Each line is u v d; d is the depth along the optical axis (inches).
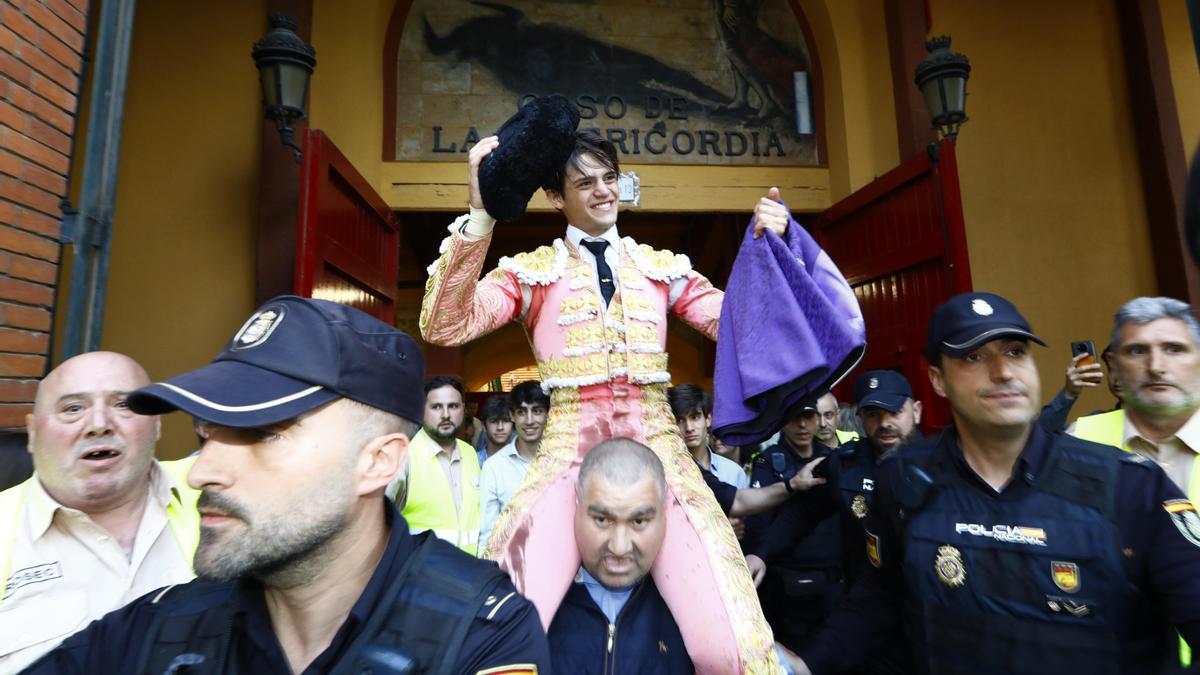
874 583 73.7
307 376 37.0
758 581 92.5
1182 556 54.3
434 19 230.4
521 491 66.1
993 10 238.8
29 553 69.5
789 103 239.8
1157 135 228.2
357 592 40.4
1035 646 57.2
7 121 101.3
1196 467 83.3
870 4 235.5
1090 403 223.6
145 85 207.0
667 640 63.8
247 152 207.0
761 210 70.5
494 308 68.7
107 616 41.8
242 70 209.9
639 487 57.2
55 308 110.2
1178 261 220.2
